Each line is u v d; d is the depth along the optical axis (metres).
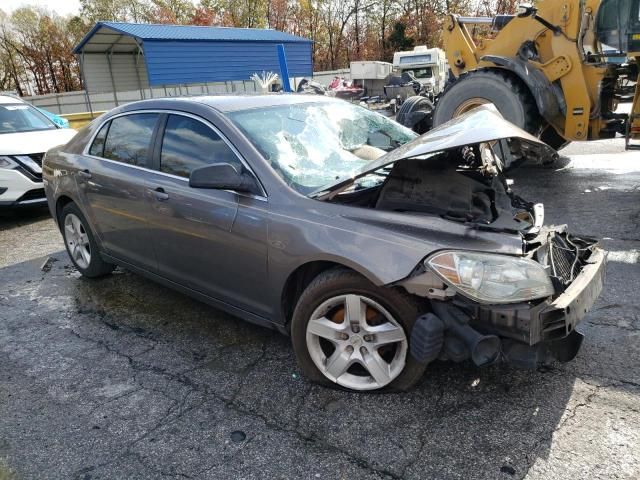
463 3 42.53
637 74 6.71
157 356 3.35
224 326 3.70
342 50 48.62
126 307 4.13
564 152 9.14
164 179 3.50
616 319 3.39
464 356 2.38
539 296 2.35
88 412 2.81
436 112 7.98
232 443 2.50
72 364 3.33
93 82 25.28
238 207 3.01
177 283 3.63
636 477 2.15
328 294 2.67
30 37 45.12
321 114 3.73
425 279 2.39
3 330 3.87
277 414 2.69
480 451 2.34
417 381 2.71
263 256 2.90
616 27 6.03
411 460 2.31
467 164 3.50
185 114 3.48
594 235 4.95
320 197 2.81
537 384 2.77
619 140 9.81
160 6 45.81
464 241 2.45
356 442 2.45
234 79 24.48
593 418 2.49
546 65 7.00
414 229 2.53
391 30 46.94
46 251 5.79
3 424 2.75
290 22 48.12
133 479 2.31
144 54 21.41
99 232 4.26
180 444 2.52
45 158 4.88
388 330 2.59
